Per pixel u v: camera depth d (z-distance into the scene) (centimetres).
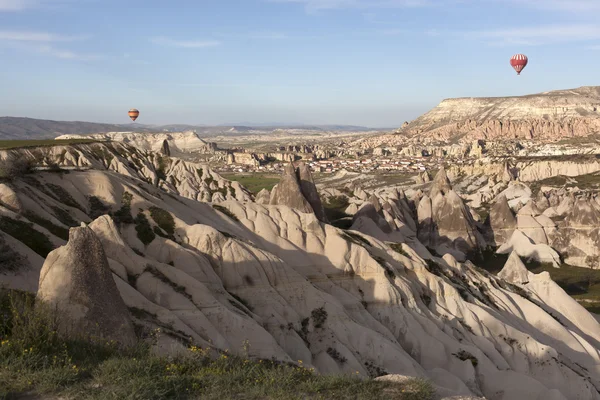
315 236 4841
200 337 3141
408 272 5016
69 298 2275
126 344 2214
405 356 3944
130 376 1539
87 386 1473
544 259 9038
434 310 4772
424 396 1680
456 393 1820
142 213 4388
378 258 4888
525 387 4003
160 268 3497
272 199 7412
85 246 2369
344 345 3922
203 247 4072
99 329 2266
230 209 5209
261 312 3919
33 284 2942
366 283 4622
